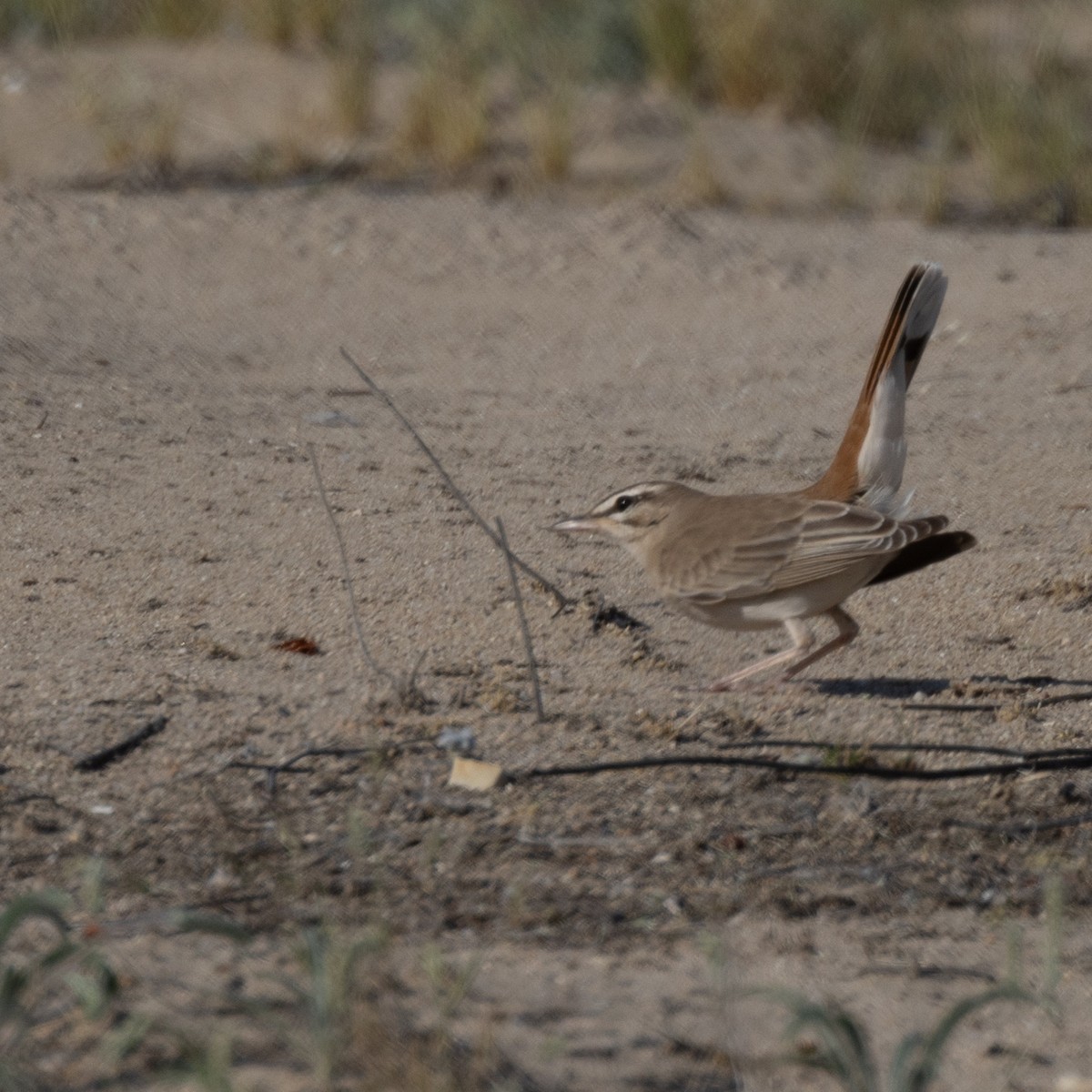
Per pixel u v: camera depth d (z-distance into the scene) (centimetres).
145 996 772
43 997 770
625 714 1086
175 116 2680
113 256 2141
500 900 876
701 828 953
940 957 845
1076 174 2748
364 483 1461
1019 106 3052
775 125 3066
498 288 2173
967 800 994
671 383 1842
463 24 3173
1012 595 1278
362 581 1262
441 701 1090
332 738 1034
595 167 2733
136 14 3164
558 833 942
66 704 1059
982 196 2780
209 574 1257
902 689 1142
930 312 1152
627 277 2230
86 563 1260
